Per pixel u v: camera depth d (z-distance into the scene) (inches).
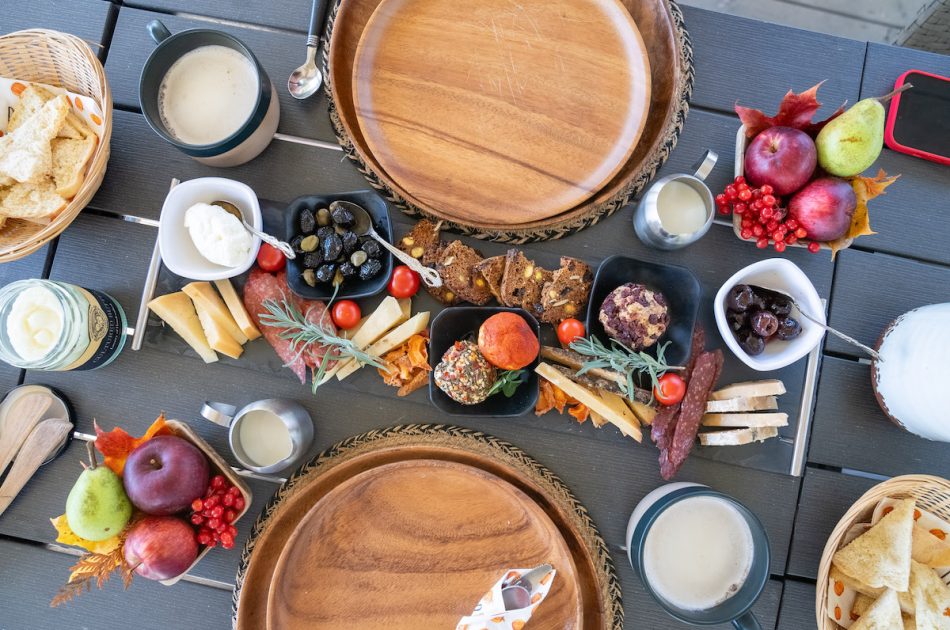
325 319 38.6
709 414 39.5
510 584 36.8
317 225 38.4
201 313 39.4
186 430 36.1
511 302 39.7
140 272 41.7
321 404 40.7
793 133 35.9
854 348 41.7
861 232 37.0
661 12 38.6
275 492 39.9
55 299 36.2
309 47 41.1
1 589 39.8
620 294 37.4
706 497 37.9
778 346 38.7
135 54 43.1
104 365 40.6
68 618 39.7
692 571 38.3
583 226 41.4
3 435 38.9
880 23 65.2
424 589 37.9
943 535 37.3
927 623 35.4
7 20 43.1
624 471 40.5
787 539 40.3
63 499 40.2
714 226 41.9
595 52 39.2
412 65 39.4
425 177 39.0
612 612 38.9
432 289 40.4
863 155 35.0
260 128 39.0
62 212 37.1
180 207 37.3
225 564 39.9
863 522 38.2
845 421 41.3
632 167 40.6
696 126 42.5
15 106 39.6
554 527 36.0
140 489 33.3
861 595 38.2
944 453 41.1
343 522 37.8
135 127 42.4
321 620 37.3
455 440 40.1
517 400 39.0
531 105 39.6
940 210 42.5
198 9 43.2
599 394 38.7
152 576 34.2
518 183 39.3
